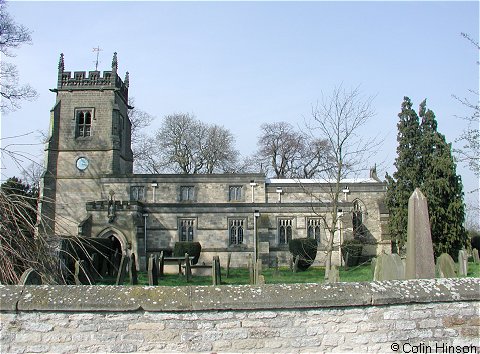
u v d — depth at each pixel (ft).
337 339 22.82
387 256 36.47
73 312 22.06
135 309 22.03
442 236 112.16
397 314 23.48
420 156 120.78
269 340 22.45
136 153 214.90
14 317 21.99
